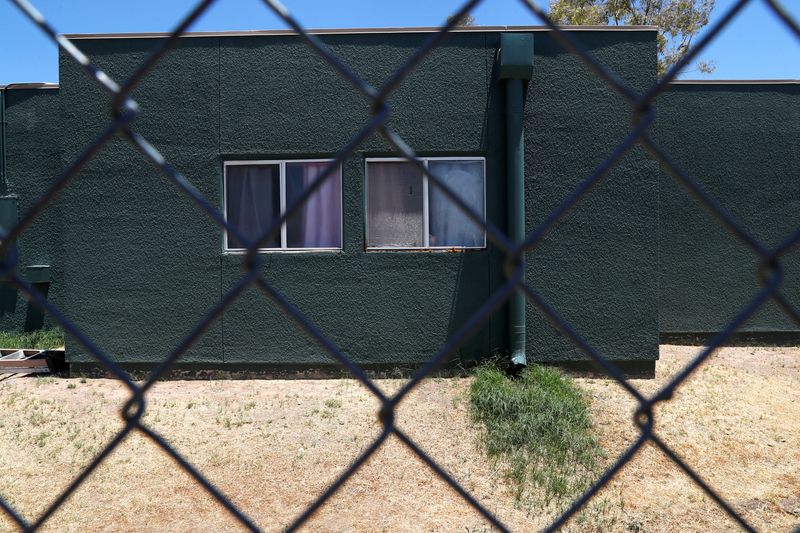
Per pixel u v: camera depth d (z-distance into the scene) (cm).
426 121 758
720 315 928
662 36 2170
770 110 920
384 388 723
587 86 757
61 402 692
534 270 759
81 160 95
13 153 1005
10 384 759
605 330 760
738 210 922
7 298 1023
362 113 761
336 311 766
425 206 766
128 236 767
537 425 601
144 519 465
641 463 566
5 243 94
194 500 494
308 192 102
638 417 111
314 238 775
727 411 685
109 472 537
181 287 769
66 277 769
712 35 95
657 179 756
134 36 759
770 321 932
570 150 758
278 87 762
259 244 103
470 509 482
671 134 920
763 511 491
